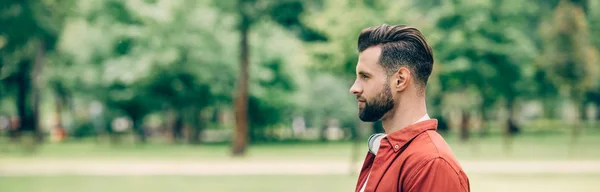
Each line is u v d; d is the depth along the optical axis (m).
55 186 15.80
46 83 41.34
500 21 32.75
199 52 35.28
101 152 30.59
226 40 36.53
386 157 2.37
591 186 15.62
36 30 28.08
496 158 25.31
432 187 2.18
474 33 32.44
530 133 50.38
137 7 34.69
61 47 39.53
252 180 17.23
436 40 25.59
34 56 41.56
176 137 43.53
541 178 17.52
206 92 36.91
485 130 54.16
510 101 39.59
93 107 43.03
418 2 43.62
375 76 2.39
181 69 35.44
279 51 39.72
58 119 45.72
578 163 22.44
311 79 43.19
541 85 41.75
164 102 37.44
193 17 35.09
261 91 39.38
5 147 34.25
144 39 35.06
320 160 24.86
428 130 2.36
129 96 37.84
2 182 16.69
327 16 19.48
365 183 2.57
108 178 17.81
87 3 38.56
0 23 26.58
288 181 16.95
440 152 2.24
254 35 38.75
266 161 24.41
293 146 36.16
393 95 2.38
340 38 19.02
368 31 2.45
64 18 35.12
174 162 23.78
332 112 43.12
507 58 32.81
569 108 68.38
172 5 34.66
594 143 36.22
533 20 44.28
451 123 50.84
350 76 19.41
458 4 32.50
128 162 23.84
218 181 16.97
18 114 48.66
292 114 43.91
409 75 2.37
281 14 28.20
